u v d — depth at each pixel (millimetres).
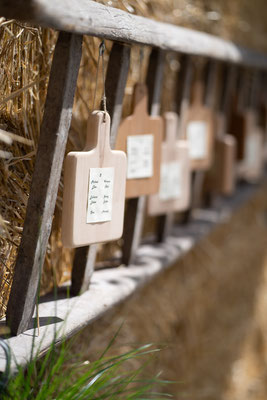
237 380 2367
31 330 1059
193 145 1855
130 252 1494
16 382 918
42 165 1004
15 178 1066
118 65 1188
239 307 2525
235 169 2377
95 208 1126
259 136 2594
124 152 1243
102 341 1414
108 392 1069
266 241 2926
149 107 1441
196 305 2064
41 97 1139
